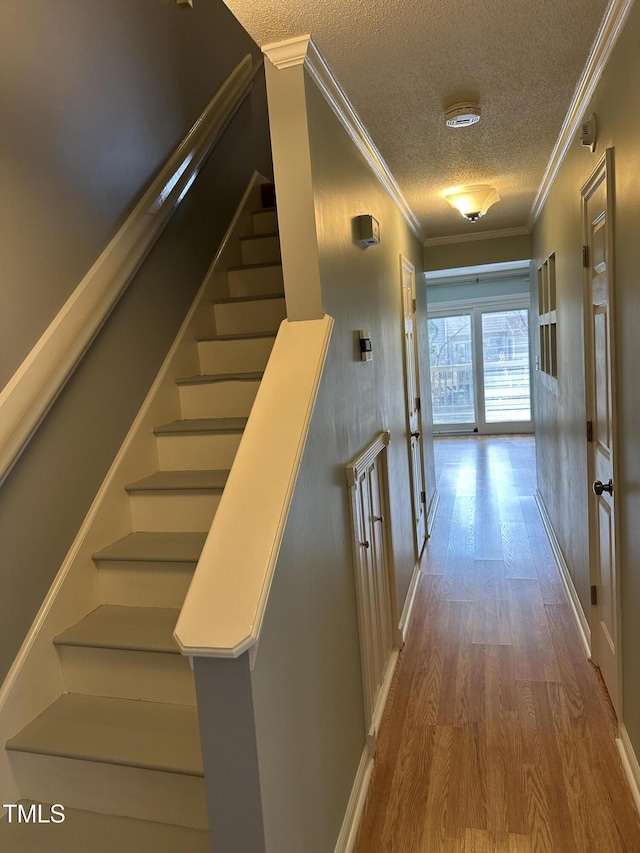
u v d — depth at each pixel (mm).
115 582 1971
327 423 1761
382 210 2998
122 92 2246
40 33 1822
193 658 1120
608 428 2168
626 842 1738
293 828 1331
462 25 1667
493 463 6770
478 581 3652
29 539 1723
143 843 1491
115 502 2072
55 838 1516
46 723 1677
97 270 2002
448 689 2549
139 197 2322
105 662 1785
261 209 3420
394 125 2406
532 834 1789
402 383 3471
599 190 2143
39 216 1795
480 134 2596
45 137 1829
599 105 2041
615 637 2135
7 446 1577
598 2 1610
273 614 1255
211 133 2830
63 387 1828
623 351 1872
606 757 2080
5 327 1651
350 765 1907
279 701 1272
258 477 1400
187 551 1926
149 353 2350
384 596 2715
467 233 5062
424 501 4457
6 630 1637
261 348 2621
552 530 4129
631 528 1865
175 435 2314
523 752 2135
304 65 1689
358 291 2322
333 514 1811
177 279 2592
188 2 2686
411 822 1865
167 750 1551
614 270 1932
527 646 2855
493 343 8375
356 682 2055
